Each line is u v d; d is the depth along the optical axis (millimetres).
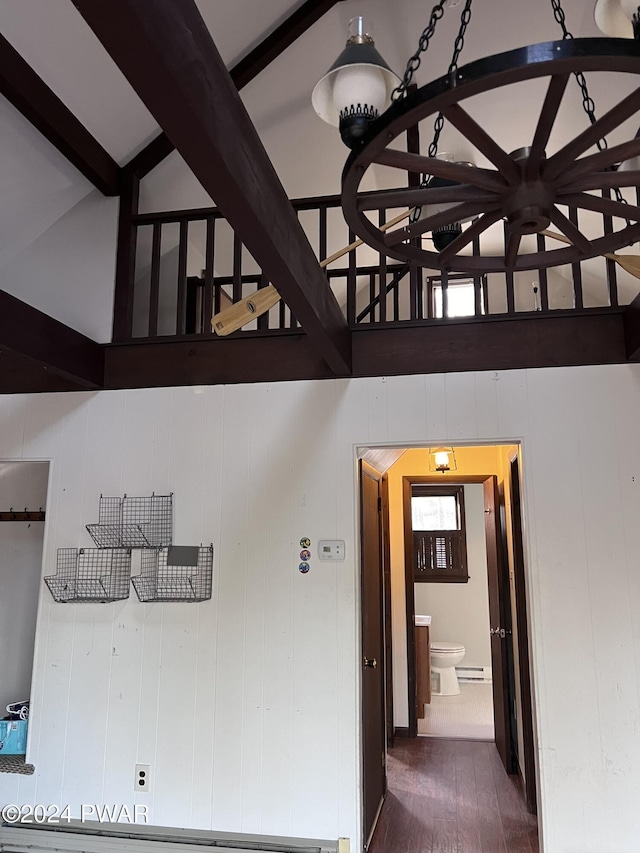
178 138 1348
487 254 6059
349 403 3494
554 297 6215
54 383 3809
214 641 3406
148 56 1105
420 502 7645
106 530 3609
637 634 3053
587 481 3203
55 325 3277
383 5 3777
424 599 7500
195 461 3605
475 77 1017
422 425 3395
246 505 3508
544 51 978
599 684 3033
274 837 3180
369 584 3850
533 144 1188
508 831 3551
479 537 7477
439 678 6699
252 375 3611
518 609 4031
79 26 3062
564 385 3295
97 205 3953
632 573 3104
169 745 3350
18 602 4508
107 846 3287
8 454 3812
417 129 4324
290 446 3518
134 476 3656
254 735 3283
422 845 3396
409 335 3477
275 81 4043
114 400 3758
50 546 3672
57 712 3479
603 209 1407
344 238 5516
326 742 3215
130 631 3496
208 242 3812
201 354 3691
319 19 3855
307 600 3357
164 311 4809
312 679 3281
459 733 5359
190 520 3553
